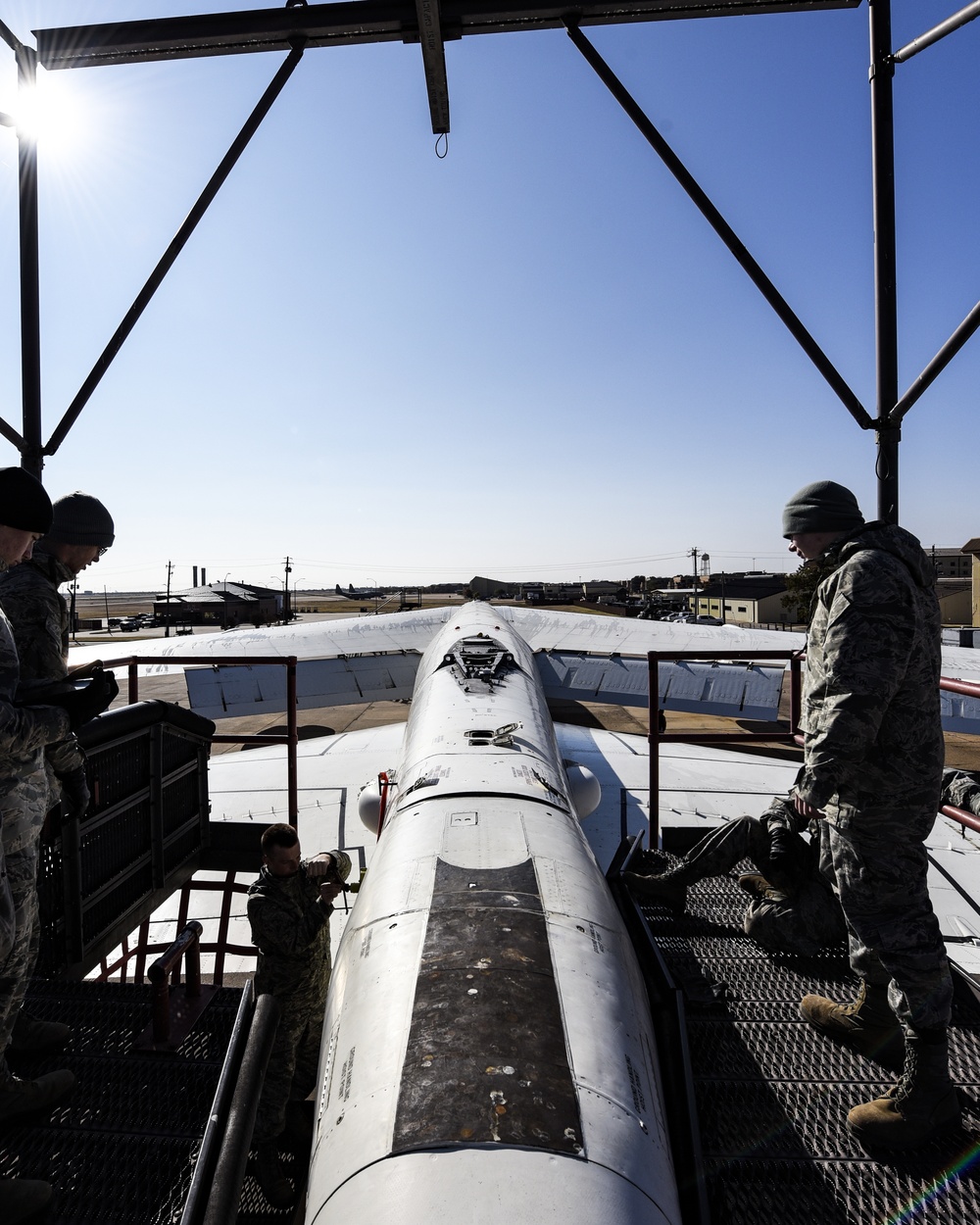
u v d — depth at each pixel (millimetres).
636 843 4082
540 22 3426
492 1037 2145
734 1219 1937
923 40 3041
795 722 4379
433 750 4949
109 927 3582
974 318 2900
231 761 14188
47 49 3508
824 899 3121
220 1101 1669
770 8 3350
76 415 3631
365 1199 1745
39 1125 2309
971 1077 2396
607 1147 1868
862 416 3334
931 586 2293
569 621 16766
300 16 3410
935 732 2234
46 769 2363
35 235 3646
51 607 2557
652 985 2867
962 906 8445
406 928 2762
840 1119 2260
